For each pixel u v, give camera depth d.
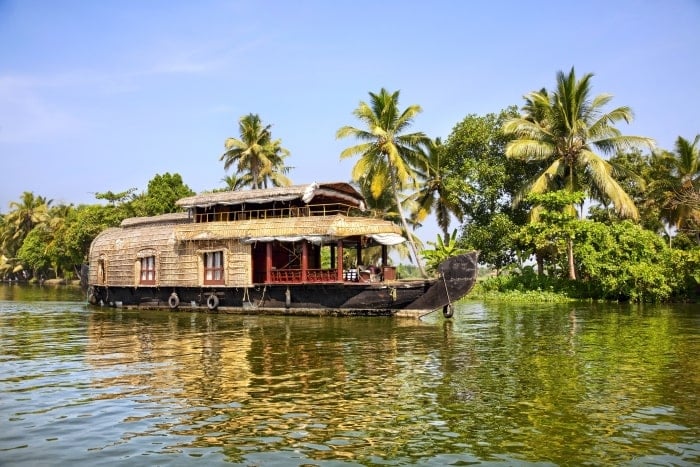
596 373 10.74
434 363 11.84
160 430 7.42
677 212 34.41
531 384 9.85
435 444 6.86
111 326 19.33
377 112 29.94
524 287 33.22
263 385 9.88
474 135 36.59
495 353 13.08
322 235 21.72
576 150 31.92
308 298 22.17
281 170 43.44
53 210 74.56
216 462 6.33
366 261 42.50
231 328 18.42
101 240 28.83
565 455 6.49
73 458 6.47
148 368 11.48
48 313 24.73
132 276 26.34
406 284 20.58
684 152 33.28
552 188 33.00
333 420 7.79
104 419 7.90
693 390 9.38
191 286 24.34
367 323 19.59
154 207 44.09
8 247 79.12
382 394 9.19
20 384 10.05
